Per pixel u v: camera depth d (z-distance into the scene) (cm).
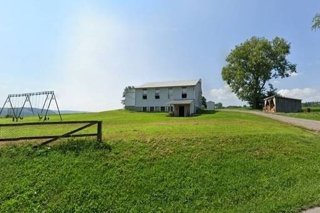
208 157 1502
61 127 2805
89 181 1204
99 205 1075
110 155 1423
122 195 1139
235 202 1123
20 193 1114
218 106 10581
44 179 1203
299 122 3503
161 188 1195
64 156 1386
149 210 1059
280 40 8419
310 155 1702
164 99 5875
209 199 1142
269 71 8350
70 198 1099
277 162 1534
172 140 1673
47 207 1050
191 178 1284
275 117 4344
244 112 5631
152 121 3512
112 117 4481
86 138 1605
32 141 1545
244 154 1592
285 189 1226
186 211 1051
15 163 1317
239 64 8569
